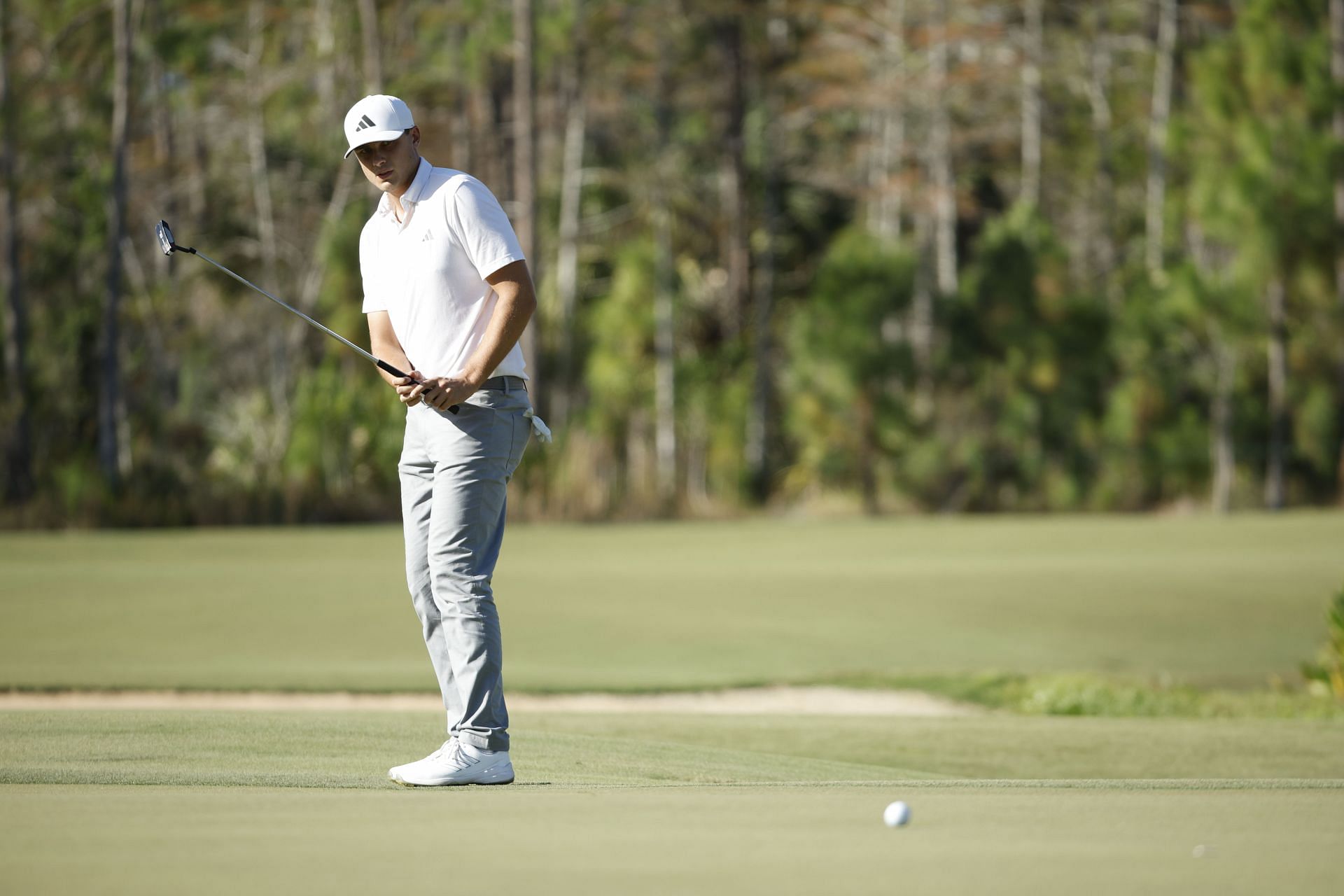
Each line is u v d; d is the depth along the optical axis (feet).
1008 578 200.03
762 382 412.16
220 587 189.16
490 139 458.09
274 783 48.52
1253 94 357.20
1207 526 295.07
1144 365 374.63
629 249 413.18
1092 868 33.06
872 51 469.98
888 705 120.88
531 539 287.28
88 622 158.51
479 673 52.60
